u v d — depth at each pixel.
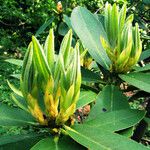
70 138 0.19
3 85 1.08
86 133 0.19
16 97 0.21
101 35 0.25
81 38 0.24
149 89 0.22
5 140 0.20
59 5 0.40
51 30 0.19
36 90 0.19
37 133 0.20
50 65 0.19
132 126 0.20
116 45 0.24
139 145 0.18
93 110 0.21
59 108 0.20
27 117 0.21
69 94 0.19
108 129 0.20
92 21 0.25
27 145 0.20
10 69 1.19
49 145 0.18
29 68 0.19
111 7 0.24
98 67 0.26
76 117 0.33
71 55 0.19
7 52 1.43
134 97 0.25
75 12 0.25
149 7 0.42
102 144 0.18
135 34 0.23
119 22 0.23
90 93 0.22
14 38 1.54
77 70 0.19
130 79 0.23
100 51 0.24
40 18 1.56
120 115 0.20
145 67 0.24
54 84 0.19
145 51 0.26
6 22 1.59
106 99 0.22
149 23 0.43
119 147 0.18
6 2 1.63
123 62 0.23
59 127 0.20
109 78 0.24
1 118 0.20
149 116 0.26
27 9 1.62
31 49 0.19
